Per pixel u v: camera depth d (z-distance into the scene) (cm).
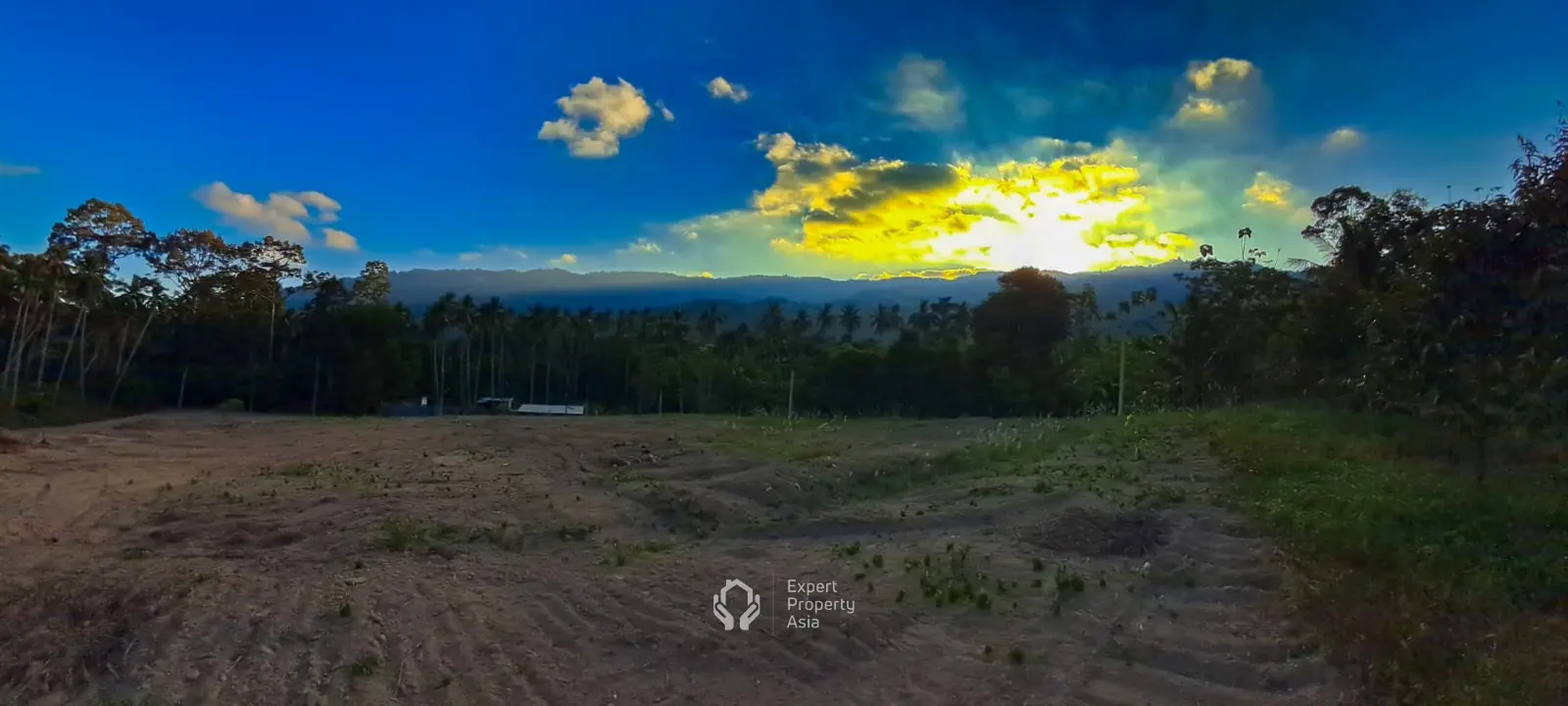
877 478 1038
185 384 4409
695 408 4694
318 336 4434
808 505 932
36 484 1085
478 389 5600
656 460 1192
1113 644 480
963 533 739
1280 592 539
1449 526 636
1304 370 1494
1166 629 498
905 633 517
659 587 614
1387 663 432
